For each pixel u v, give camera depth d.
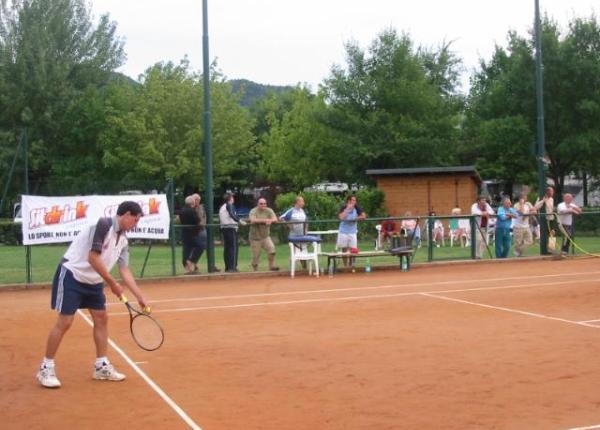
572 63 36.03
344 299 13.64
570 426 5.97
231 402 6.78
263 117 63.81
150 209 17.45
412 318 11.32
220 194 58.06
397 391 7.11
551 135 37.84
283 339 9.78
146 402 6.81
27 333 10.57
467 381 7.45
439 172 30.19
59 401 6.88
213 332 10.38
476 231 21.00
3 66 44.34
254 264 18.53
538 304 12.61
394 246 19.69
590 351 8.78
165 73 41.12
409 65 39.66
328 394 7.03
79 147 43.81
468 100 47.09
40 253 25.33
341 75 39.84
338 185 46.94
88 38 49.16
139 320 8.35
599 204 50.97
